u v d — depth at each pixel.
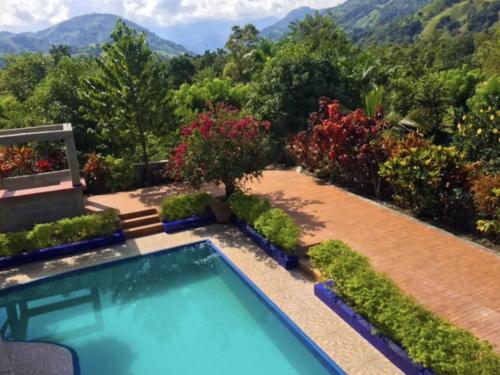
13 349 6.53
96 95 13.02
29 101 15.87
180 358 6.32
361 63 19.44
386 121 12.09
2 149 12.55
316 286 7.43
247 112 17.16
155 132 13.96
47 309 7.91
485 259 8.04
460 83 21.39
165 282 8.72
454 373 4.64
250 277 8.27
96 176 13.00
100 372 6.08
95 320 7.49
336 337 6.34
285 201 11.80
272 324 7.12
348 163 11.94
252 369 6.02
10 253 9.25
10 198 9.98
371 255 8.35
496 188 8.25
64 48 69.50
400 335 5.40
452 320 6.23
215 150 10.52
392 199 11.43
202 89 27.97
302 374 5.86
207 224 11.19
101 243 9.99
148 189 13.40
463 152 10.13
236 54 48.47
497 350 5.54
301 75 16.05
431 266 7.85
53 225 9.77
